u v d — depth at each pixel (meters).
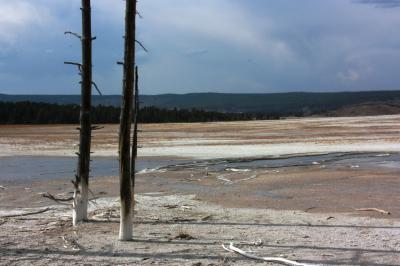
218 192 15.00
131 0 8.44
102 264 7.20
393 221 10.21
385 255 7.50
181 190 15.49
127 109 8.48
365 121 70.88
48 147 35.34
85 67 10.22
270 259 7.24
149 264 7.17
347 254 7.58
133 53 8.51
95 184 17.08
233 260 7.32
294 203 12.80
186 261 7.29
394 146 32.38
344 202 12.77
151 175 19.59
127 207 8.61
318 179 17.67
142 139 42.09
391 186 15.58
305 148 32.16
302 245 8.20
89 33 10.23
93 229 9.63
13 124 81.50
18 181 18.19
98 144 36.56
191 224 10.14
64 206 12.73
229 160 25.39
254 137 43.75
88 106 10.28
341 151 29.69
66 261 7.38
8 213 11.73
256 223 10.22
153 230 9.52
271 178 18.23
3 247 8.27
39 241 8.70
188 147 33.66
